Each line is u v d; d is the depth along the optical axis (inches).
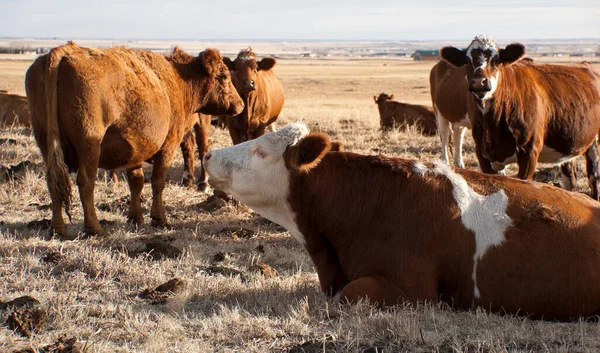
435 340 197.0
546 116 400.5
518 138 390.3
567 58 6835.6
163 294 249.6
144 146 349.4
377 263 228.2
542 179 510.0
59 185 317.1
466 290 224.1
